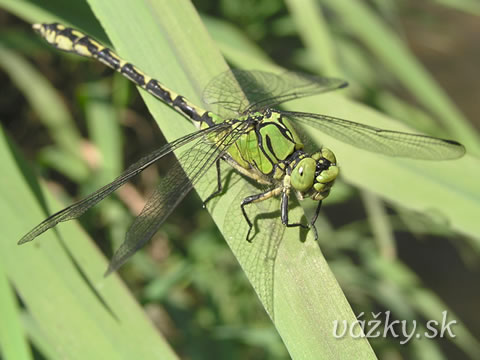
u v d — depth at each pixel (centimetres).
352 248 32
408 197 25
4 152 25
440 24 43
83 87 30
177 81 25
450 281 46
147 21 25
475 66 53
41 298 24
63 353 24
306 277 24
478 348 32
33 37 30
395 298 31
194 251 30
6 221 25
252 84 26
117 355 24
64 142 30
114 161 29
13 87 31
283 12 32
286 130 25
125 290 24
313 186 25
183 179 25
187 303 30
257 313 30
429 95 30
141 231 25
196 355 28
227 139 25
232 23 32
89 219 30
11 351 24
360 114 26
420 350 30
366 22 30
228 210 25
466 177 25
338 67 28
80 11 27
